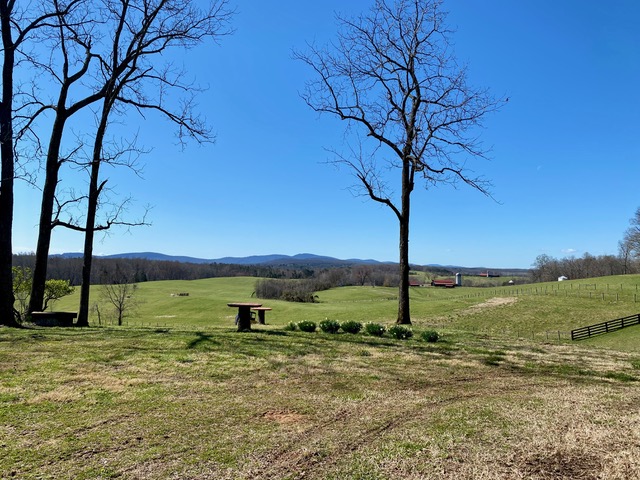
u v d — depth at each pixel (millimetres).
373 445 4516
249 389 6570
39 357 7875
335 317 46719
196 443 4453
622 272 97000
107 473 3734
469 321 43344
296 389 6684
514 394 6777
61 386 6180
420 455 4258
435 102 18469
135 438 4520
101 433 4613
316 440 4633
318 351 9695
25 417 4961
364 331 13141
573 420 5340
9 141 12797
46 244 14391
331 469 3945
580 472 3900
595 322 41750
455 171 18344
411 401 6211
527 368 8805
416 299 61500
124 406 5516
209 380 6949
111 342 9703
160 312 59688
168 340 10156
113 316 53344
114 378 6742
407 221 18812
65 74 14391
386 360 9078
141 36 15391
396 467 3994
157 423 4973
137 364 7703
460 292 75500
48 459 3957
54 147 14375
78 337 10336
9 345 8906
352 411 5672
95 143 15102
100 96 14953
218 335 11312
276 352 9320
